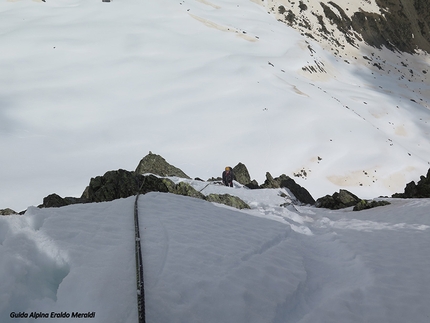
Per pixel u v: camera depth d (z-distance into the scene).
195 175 68.50
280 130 85.44
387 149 83.31
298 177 70.88
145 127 84.44
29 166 65.88
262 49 142.12
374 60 198.62
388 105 122.50
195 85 103.81
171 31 144.12
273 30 173.00
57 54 119.31
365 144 84.50
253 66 116.56
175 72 112.00
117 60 118.38
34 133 77.94
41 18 149.50
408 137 103.75
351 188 70.38
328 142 83.06
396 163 79.00
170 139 80.56
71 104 92.25
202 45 134.00
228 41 143.50
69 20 148.88
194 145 78.62
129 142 78.69
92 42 129.25
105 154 73.31
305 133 84.94
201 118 88.62
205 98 97.25
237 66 116.44
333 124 89.50
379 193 70.12
